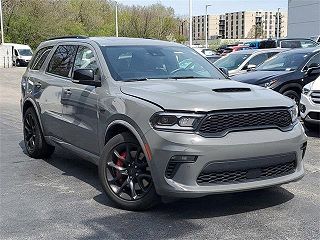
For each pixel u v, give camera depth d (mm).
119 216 4910
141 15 77000
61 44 7137
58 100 6535
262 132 4691
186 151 4449
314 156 7531
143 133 4734
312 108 9016
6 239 4355
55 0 69438
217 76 6297
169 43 6840
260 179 4711
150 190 4848
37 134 7367
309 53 11750
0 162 7363
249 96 4898
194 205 5199
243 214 4922
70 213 5027
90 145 5816
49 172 6742
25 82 7738
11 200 5480
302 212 4965
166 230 4520
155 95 4914
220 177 4559
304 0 52312
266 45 24297
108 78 5672
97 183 6160
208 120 4516
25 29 64188
